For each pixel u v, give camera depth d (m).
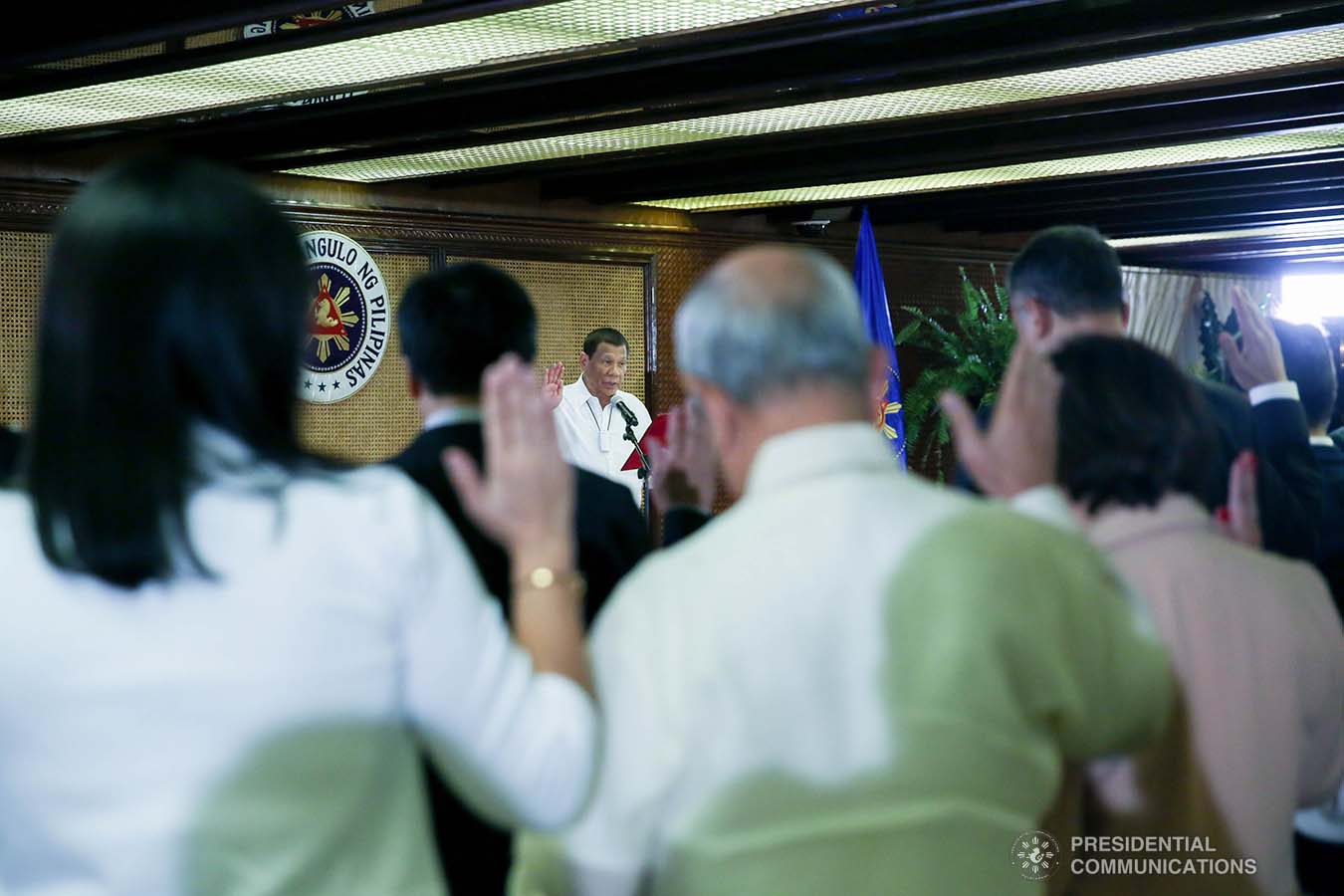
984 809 1.26
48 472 1.11
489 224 8.97
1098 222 10.69
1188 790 1.65
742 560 1.32
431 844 1.23
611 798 1.31
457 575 1.17
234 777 1.09
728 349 1.36
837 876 1.25
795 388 1.35
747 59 5.80
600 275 9.50
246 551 1.11
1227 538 1.74
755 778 1.28
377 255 8.57
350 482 1.17
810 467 1.34
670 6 4.42
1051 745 1.32
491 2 4.38
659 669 1.32
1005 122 6.68
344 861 1.13
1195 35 5.13
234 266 1.14
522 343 2.29
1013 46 5.17
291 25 5.84
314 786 1.11
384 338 8.58
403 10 4.57
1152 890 1.65
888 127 6.98
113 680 1.08
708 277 1.42
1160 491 1.72
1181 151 7.76
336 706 1.11
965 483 2.48
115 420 1.10
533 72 5.63
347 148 7.35
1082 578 1.33
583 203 9.38
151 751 1.08
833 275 1.39
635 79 6.09
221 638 1.09
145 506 1.08
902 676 1.27
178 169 1.17
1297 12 4.89
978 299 10.69
